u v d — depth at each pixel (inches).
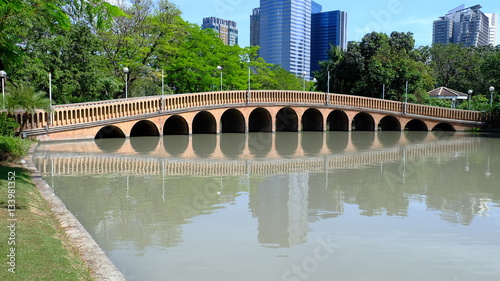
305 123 1973.4
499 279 326.0
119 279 259.8
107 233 418.0
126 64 1569.9
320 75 2459.4
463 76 2783.0
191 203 539.5
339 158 981.8
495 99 2401.6
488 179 733.9
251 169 805.9
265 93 1680.6
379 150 1163.9
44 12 455.2
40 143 1096.2
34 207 388.2
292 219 477.1
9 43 500.4
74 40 1422.2
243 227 444.1
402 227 452.8
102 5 421.1
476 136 1676.9
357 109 1831.9
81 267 269.4
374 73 2135.8
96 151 1016.9
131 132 1551.4
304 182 685.9
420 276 330.0
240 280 317.1
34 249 273.9
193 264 345.1
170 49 1656.0
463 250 386.0
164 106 1397.6
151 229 432.8
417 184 684.1
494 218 490.6
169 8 1663.4
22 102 948.0
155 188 621.9
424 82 2285.9
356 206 540.1
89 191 594.9
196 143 1274.6
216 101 1547.7
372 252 378.3
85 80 1434.5
